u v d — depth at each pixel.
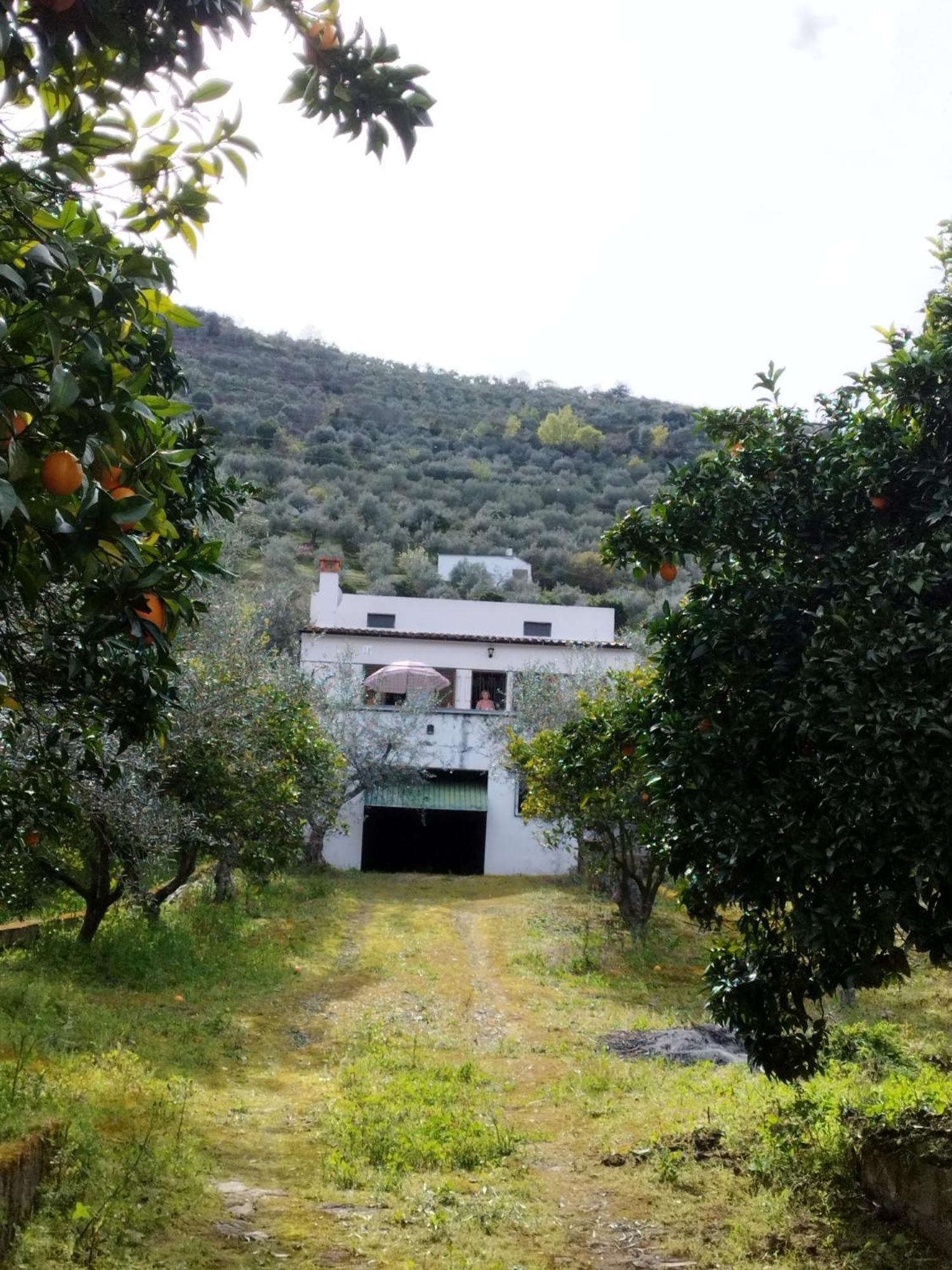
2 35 2.06
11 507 1.91
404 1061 10.05
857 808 4.72
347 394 86.56
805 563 5.75
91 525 2.31
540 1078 9.80
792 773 5.35
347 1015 12.43
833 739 4.80
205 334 88.69
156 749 12.58
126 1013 10.52
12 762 6.68
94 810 11.68
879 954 5.12
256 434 69.81
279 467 65.06
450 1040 11.38
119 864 12.86
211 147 2.95
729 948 6.35
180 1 2.57
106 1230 4.76
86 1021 9.47
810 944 4.99
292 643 38.44
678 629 5.84
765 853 5.34
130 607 2.71
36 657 4.25
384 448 74.31
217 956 14.58
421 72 3.08
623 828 18.84
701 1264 5.13
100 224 2.82
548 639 33.16
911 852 4.68
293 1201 5.91
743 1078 9.19
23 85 2.53
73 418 2.41
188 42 2.60
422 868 32.06
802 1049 6.02
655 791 5.98
